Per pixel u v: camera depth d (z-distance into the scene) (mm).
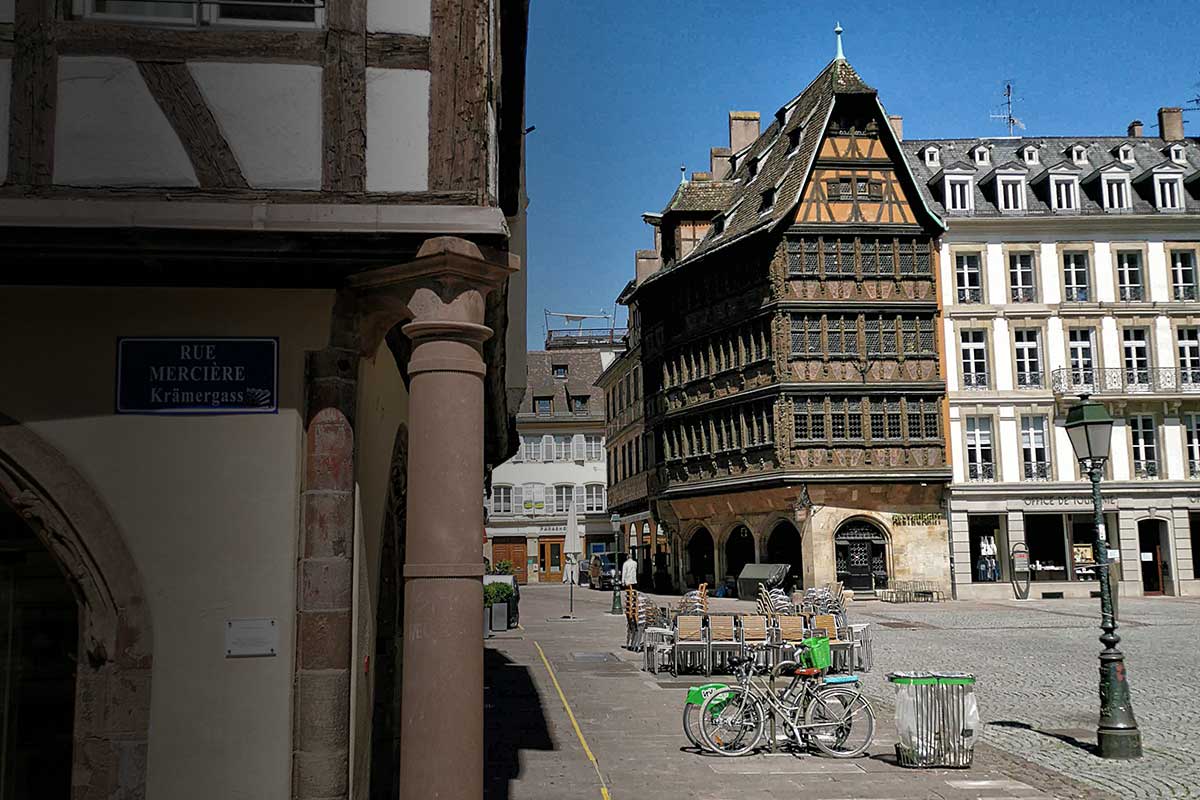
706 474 39469
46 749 5984
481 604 5656
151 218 5547
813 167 35938
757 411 36438
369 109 5840
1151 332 38844
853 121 36469
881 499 35531
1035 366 38375
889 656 18844
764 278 36062
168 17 5910
